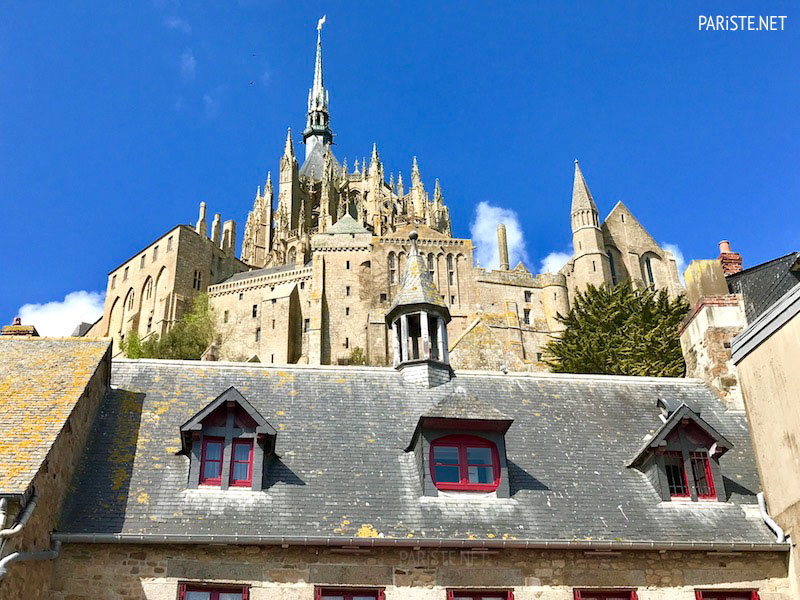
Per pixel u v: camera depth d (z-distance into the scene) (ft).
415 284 83.15
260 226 467.93
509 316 330.75
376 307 353.51
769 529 61.36
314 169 541.75
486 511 60.75
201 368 73.51
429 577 56.49
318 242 371.97
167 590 54.13
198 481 60.29
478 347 159.43
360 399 72.54
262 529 56.90
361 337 355.15
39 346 68.44
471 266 352.90
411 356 80.12
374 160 492.95
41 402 59.57
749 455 69.56
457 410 63.67
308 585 55.36
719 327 80.33
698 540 59.52
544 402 74.90
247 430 62.03
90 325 432.25
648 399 76.74
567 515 61.16
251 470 61.11
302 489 61.21
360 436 67.67
